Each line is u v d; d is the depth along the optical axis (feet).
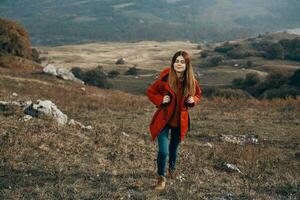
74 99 82.89
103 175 28.22
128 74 474.08
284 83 175.73
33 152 31.32
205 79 404.57
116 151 34.04
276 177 31.86
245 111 72.13
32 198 23.53
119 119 59.36
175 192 25.17
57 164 29.63
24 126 36.94
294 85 164.14
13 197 23.54
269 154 39.88
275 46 519.60
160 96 24.00
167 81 23.95
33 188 24.90
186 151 39.01
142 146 37.29
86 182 26.63
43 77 128.47
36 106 41.73
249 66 481.87
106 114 63.05
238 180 30.42
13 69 156.15
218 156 37.68
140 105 76.89
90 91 115.34
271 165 36.19
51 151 32.12
